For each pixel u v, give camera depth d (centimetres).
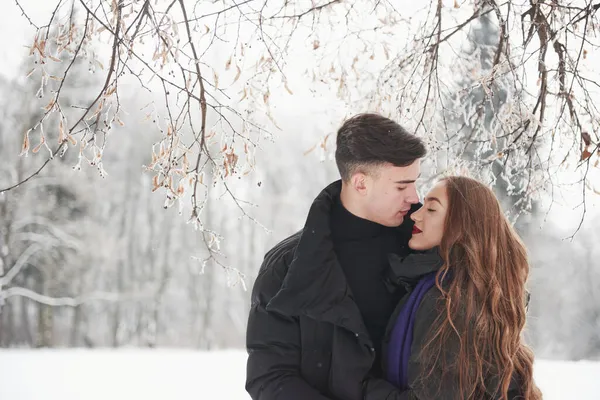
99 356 1193
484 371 205
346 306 213
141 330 2995
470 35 358
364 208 226
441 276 211
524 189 338
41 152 2006
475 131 348
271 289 225
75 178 2081
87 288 2444
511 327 213
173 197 265
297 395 211
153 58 263
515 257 223
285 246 235
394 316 217
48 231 2236
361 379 212
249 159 270
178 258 2955
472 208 219
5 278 2162
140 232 2922
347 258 227
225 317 3161
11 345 2509
